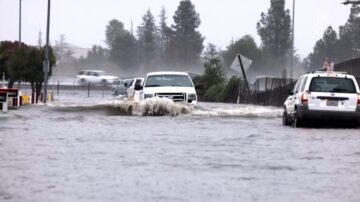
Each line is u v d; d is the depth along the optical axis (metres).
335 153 48.06
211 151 48.75
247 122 80.38
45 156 44.75
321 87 72.06
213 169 39.94
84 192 32.22
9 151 47.25
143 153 47.03
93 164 41.34
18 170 38.59
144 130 65.94
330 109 71.38
